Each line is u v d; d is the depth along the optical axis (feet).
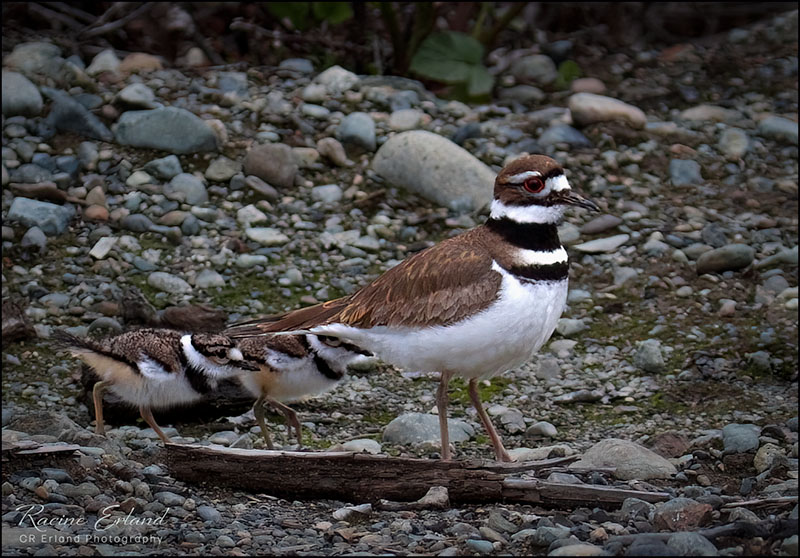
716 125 51.39
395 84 53.26
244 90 51.19
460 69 52.60
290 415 31.48
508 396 35.65
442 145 45.91
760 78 56.59
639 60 58.95
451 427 32.55
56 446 26.45
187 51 55.88
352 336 28.48
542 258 27.07
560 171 27.20
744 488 27.55
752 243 43.50
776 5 63.41
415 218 44.29
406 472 26.21
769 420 32.94
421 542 23.57
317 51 57.11
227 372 30.42
